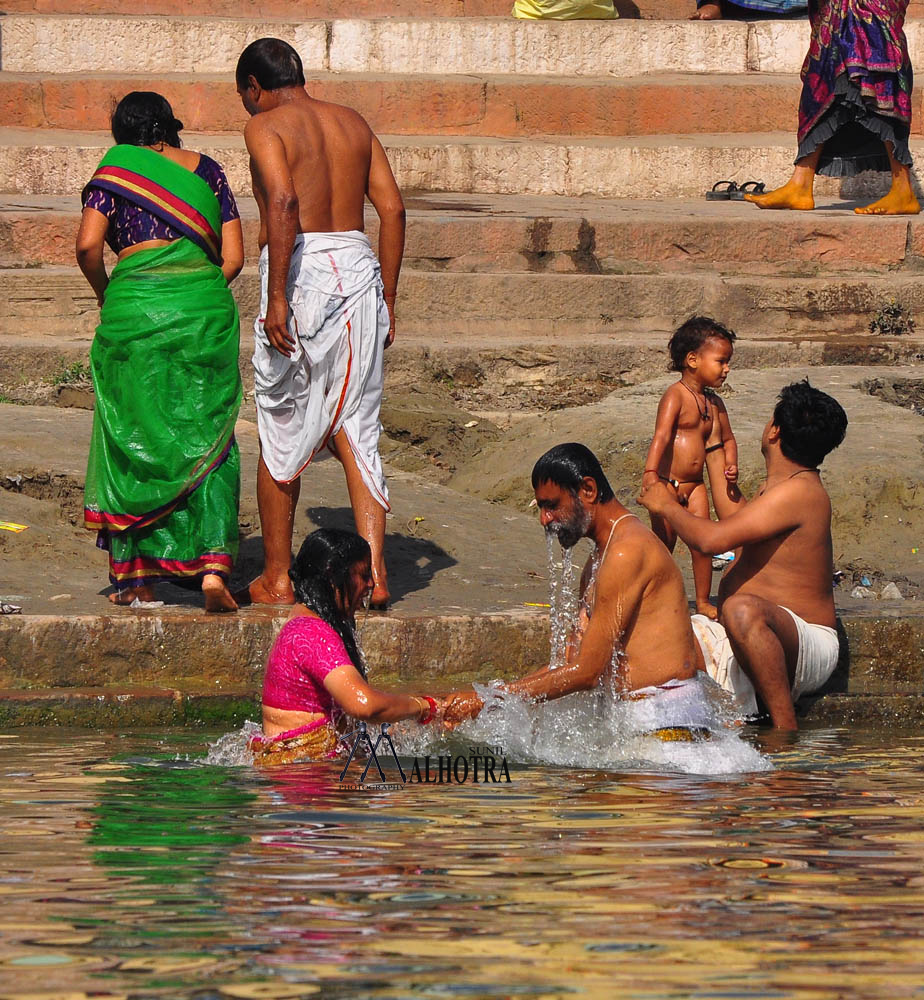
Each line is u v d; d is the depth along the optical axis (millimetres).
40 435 23234
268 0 42688
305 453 18234
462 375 27625
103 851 10188
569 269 31688
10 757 13992
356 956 7895
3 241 29594
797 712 17391
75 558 20266
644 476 18297
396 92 39219
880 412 25922
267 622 17109
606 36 41469
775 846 10438
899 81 33656
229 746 14398
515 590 19938
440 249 30969
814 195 38500
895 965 7781
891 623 18641
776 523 17359
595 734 14609
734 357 28750
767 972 7656
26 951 7973
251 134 17812
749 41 41781
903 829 11008
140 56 40125
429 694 16328
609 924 8484
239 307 28250
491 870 9695
